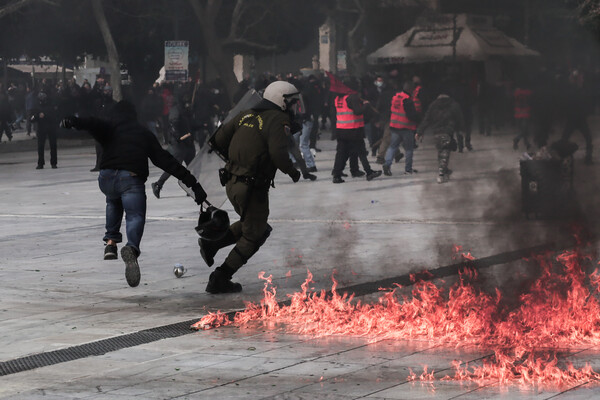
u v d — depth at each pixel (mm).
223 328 9508
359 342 8789
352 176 26203
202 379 7668
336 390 7254
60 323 9938
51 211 20344
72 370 8031
